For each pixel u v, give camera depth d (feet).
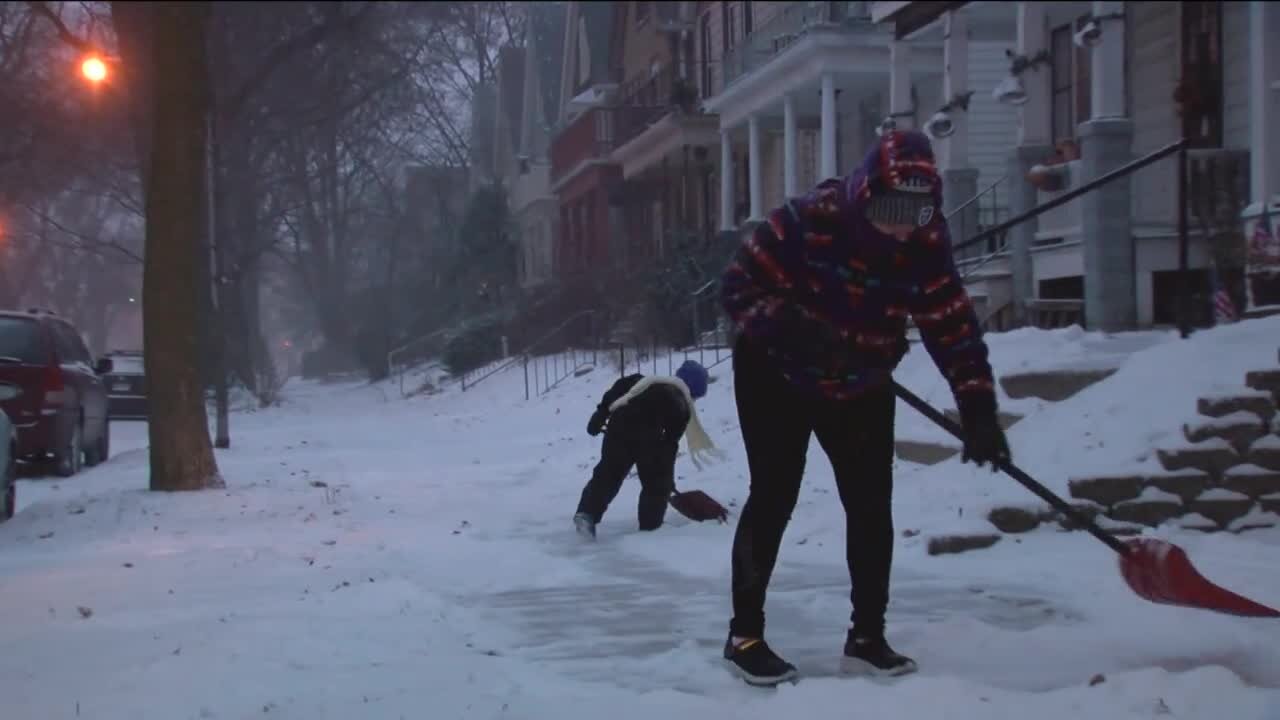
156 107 20.68
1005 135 72.64
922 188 12.67
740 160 97.60
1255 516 22.62
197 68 15.99
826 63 67.00
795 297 13.41
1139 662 14.42
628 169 101.50
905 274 13.30
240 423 76.18
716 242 79.05
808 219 13.25
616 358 75.97
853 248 13.06
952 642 15.24
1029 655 14.73
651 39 104.47
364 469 42.29
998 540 21.80
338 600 18.79
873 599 14.14
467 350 103.71
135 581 20.93
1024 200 49.80
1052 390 28.30
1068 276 46.47
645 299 79.66
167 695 13.64
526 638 16.28
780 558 21.77
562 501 31.45
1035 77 51.16
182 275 32.42
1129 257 42.78
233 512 29.58
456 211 149.48
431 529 27.09
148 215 32.12
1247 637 15.21
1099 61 44.75
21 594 19.77
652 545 23.98
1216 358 25.64
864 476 14.12
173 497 31.09
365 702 13.12
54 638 16.53
